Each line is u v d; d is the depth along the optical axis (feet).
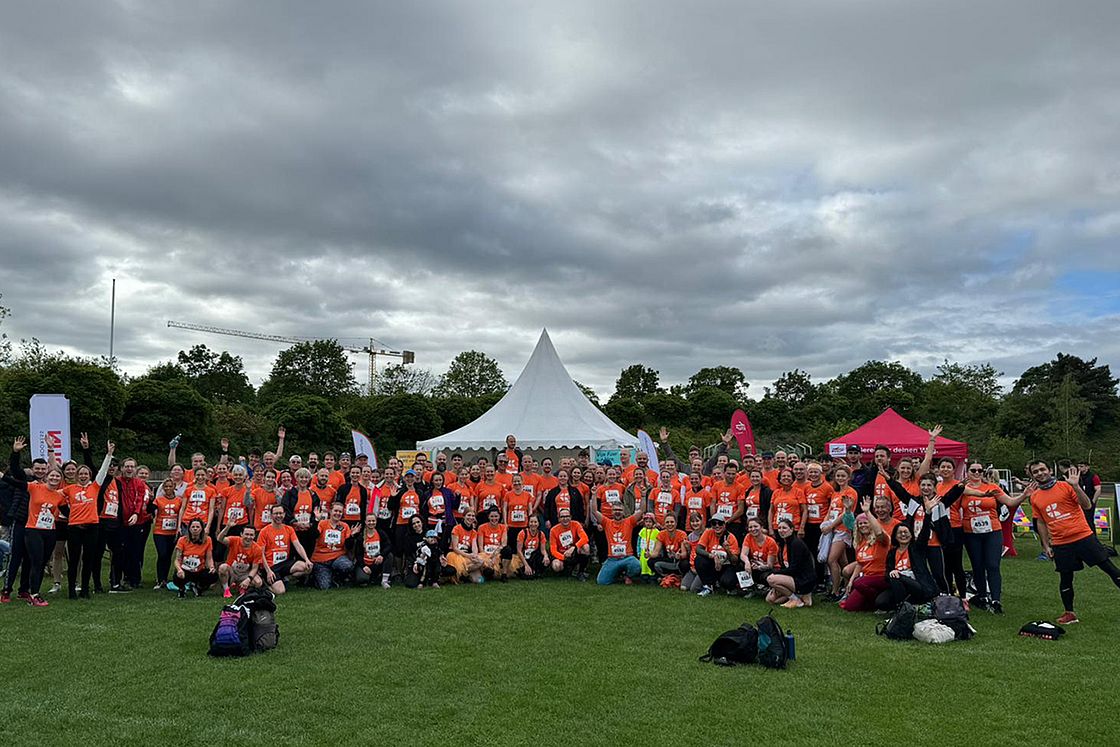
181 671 23.12
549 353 82.02
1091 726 18.57
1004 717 19.21
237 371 269.44
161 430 132.77
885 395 233.76
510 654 25.27
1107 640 27.32
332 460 45.19
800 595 34.40
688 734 18.06
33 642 26.73
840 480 36.68
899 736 17.93
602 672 23.13
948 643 26.89
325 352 265.95
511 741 17.61
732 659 24.17
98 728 18.38
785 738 17.81
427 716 19.25
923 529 31.73
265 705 20.03
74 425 116.88
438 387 301.63
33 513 34.32
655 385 280.10
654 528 41.47
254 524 40.37
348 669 23.39
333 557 39.73
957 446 62.28
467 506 42.19
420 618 31.17
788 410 218.18
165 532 38.78
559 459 75.00
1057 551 30.22
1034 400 172.76
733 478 40.73
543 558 42.98
